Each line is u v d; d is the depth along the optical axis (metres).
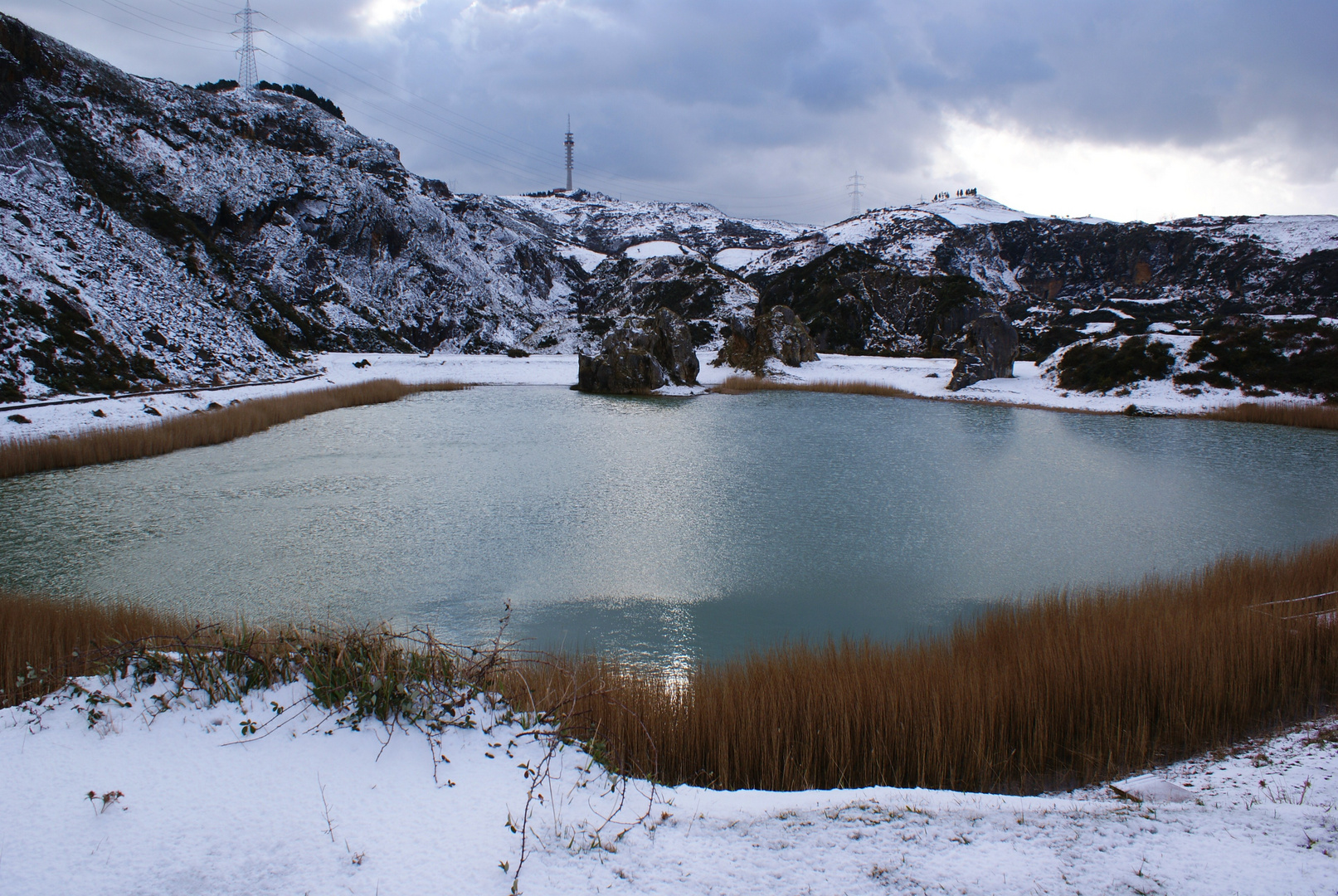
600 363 44.66
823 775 5.93
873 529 15.80
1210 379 36.12
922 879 3.50
